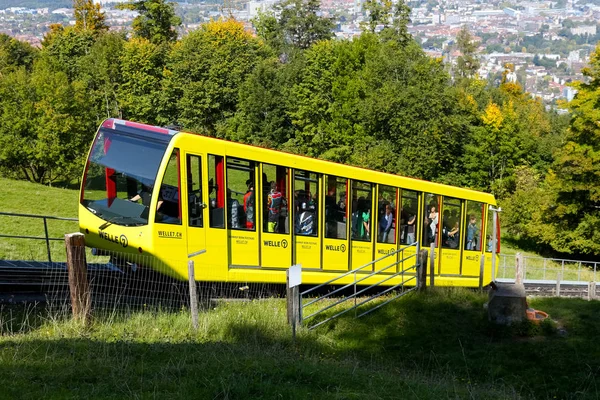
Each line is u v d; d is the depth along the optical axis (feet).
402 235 78.23
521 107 326.44
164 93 271.08
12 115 204.95
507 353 55.47
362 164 223.10
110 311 50.75
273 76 270.87
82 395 34.91
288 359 45.11
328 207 69.05
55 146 204.95
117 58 275.80
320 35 399.65
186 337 48.16
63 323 46.88
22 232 100.68
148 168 55.98
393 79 240.53
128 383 37.29
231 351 44.62
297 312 55.77
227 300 59.93
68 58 305.53
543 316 63.26
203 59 271.69
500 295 60.75
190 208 57.21
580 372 51.42
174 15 334.65
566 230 183.52
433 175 238.07
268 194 63.36
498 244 97.14
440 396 41.09
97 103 271.08
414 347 56.08
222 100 278.46
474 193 89.15
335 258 70.23
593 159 174.40
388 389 41.04
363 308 63.93
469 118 261.03
